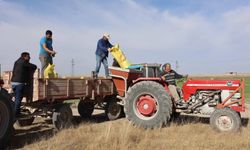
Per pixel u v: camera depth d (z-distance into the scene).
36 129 8.23
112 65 10.66
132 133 7.07
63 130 7.80
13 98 7.33
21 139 7.03
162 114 8.40
